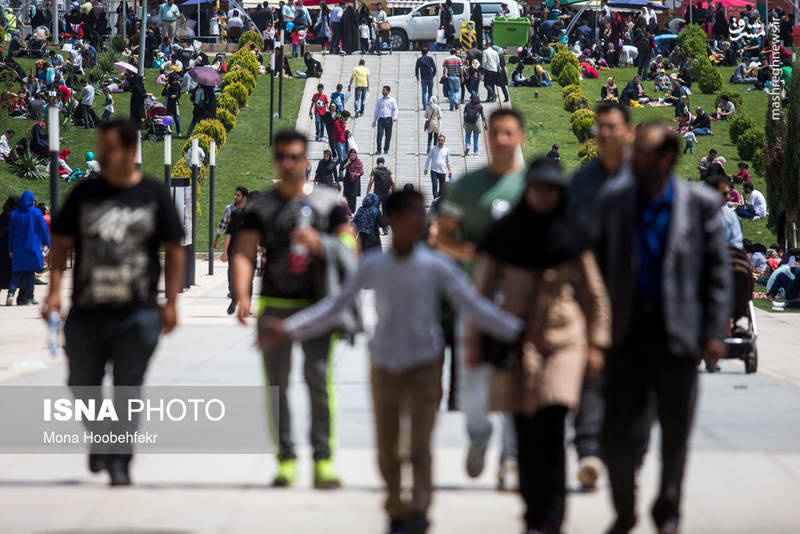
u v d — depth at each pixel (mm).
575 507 21047
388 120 128125
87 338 21859
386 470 19266
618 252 18250
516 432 18156
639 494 22188
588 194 22391
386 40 182500
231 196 117438
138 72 153750
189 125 135750
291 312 22344
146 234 21875
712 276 18406
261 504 21062
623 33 188500
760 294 77562
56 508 20641
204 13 193750
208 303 65125
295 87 160000
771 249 87812
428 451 19141
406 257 19016
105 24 188250
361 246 70562
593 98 160250
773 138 102562
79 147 131375
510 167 21609
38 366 39406
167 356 42375
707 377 40375
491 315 17875
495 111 21688
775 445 26844
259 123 143375
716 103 153375
